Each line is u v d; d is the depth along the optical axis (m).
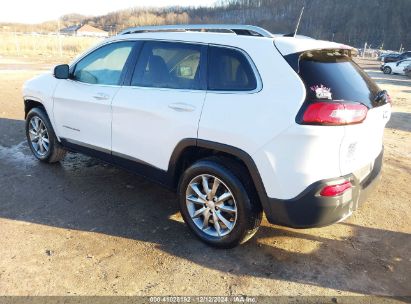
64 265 3.16
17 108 9.05
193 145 3.40
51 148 5.11
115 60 4.18
